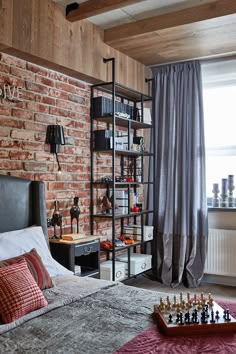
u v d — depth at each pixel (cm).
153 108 451
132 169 461
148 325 169
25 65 310
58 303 197
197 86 421
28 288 191
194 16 325
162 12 340
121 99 446
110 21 359
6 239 249
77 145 371
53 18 315
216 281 425
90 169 390
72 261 307
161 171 434
